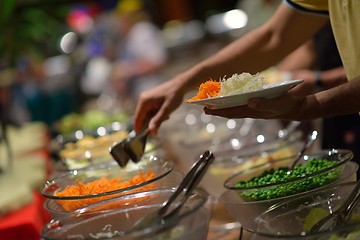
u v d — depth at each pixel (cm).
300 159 197
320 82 278
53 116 620
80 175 206
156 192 161
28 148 397
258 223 153
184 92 226
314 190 159
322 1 214
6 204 265
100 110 557
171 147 304
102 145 286
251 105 156
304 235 130
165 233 137
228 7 948
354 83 163
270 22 228
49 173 343
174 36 720
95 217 158
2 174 321
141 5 873
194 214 143
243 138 271
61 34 679
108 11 881
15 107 539
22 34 546
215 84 167
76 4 865
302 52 354
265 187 167
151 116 231
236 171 221
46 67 654
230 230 209
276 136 260
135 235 138
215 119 342
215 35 666
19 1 571
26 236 250
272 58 226
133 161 209
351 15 177
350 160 177
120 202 161
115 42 734
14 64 550
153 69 691
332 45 302
